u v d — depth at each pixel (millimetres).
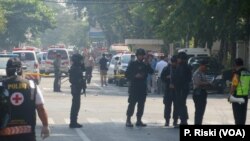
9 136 9727
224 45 52938
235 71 18766
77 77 21234
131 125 21828
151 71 21844
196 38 50375
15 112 9766
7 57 35406
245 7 34062
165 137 19109
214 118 25266
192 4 40094
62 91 41969
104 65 49594
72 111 21375
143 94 21719
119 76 49094
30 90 9867
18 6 82750
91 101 33312
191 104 32344
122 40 95750
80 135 19391
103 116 25531
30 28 85250
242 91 18609
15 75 9914
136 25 81688
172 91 21672
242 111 18750
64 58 62438
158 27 54688
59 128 21234
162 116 25797
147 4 61219
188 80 21000
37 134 19344
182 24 44625
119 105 30891
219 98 37406
